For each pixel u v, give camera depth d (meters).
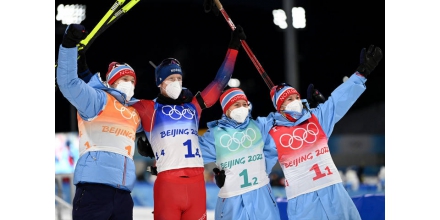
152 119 8.27
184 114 8.38
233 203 8.46
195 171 8.10
